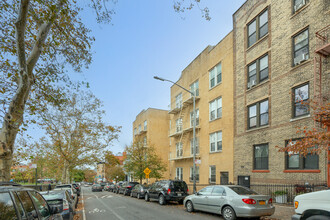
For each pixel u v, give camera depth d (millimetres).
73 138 23953
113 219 10594
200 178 23172
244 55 18016
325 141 7676
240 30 18703
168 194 15359
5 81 8367
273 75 14984
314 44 12344
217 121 21078
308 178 11984
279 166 13922
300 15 13383
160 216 10984
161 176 29688
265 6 16125
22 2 6539
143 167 28062
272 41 15289
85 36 9227
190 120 26188
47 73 8750
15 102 6988
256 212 8867
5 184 3975
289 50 13930
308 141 7918
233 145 18531
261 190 15102
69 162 26438
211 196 10617
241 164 17406
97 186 42812
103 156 27672
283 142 13789
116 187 33125
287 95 13789
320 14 12156
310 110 11672
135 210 13227
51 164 32625
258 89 16250
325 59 11742
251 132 16609
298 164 12844
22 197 3812
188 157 24734
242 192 9789
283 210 11016
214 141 21547
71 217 9133
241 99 18000
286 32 14258
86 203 18312
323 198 5496
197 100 25125
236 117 18406
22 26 6742
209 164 21828
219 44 21562
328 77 11477
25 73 7008
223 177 19719
